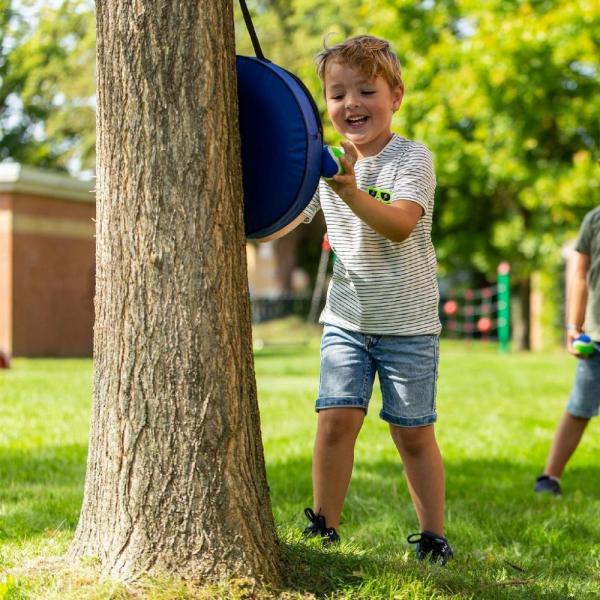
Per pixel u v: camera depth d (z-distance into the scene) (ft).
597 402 18.13
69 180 67.67
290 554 10.75
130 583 9.69
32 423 26.48
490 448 23.70
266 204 10.75
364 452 22.33
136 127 9.93
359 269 12.46
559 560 13.50
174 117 9.89
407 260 12.39
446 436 25.43
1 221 63.98
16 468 19.75
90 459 10.42
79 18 83.71
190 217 9.91
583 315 18.33
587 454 23.02
